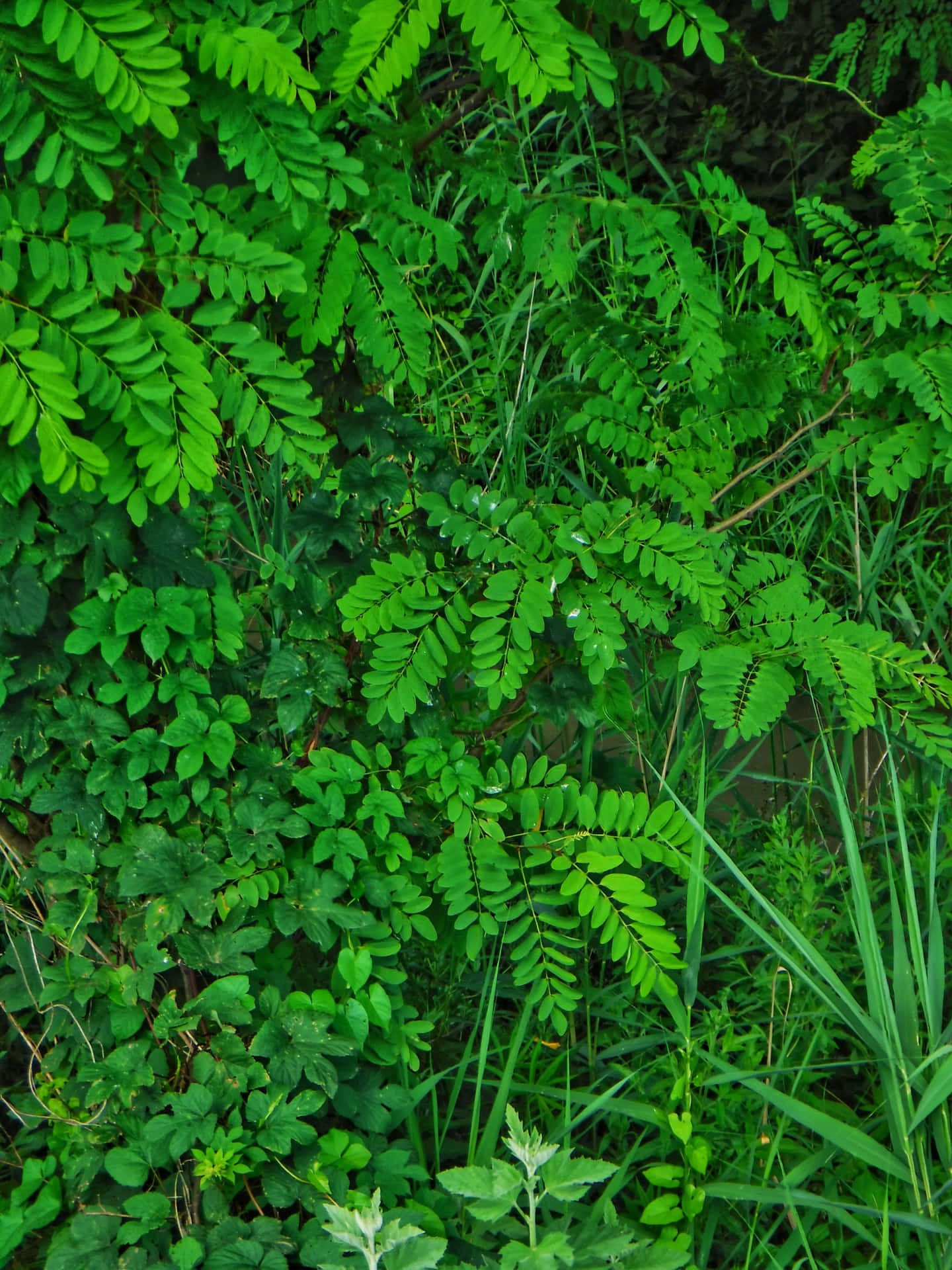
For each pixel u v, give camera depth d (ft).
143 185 6.54
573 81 7.09
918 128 9.36
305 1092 7.32
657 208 8.39
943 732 8.81
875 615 12.26
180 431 6.57
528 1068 9.21
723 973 10.09
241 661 9.07
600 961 10.04
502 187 8.16
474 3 6.68
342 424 8.05
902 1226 7.71
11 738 7.43
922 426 9.35
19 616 7.07
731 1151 8.24
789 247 9.52
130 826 7.63
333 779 7.94
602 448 10.85
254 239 7.15
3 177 6.64
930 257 9.23
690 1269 7.32
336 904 7.72
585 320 9.05
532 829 8.47
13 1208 7.54
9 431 6.58
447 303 14.79
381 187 7.59
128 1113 7.51
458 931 8.99
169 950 7.76
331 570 8.20
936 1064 8.18
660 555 8.16
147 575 7.22
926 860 9.74
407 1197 7.63
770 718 8.26
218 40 6.18
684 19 7.11
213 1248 6.91
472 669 8.89
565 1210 7.61
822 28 15.90
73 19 5.67
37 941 8.41
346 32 7.04
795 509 13.10
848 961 9.30
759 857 9.96
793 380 11.33
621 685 9.27
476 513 8.27
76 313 6.26
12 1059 8.99
